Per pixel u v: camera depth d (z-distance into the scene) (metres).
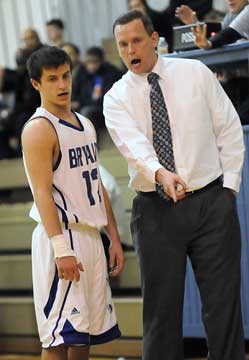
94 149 7.43
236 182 7.21
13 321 11.38
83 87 14.40
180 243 7.21
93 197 7.34
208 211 7.14
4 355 11.27
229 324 7.20
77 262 7.04
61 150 7.11
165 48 9.86
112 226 7.69
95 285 7.34
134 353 10.38
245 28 8.93
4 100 16.16
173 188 6.64
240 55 8.93
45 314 7.19
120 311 10.45
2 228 12.66
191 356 10.02
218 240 7.14
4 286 12.03
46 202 6.98
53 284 7.17
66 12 17.70
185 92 7.15
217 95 7.24
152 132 7.21
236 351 7.22
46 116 7.10
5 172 14.08
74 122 7.31
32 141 6.99
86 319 7.14
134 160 6.99
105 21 17.41
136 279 11.09
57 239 6.96
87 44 17.55
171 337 7.34
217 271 7.16
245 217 8.99
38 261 7.26
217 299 7.18
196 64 7.26
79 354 7.40
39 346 11.23
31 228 12.45
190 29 9.35
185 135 7.12
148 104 7.21
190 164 7.10
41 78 7.12
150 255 7.29
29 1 17.81
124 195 11.96
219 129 7.27
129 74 7.36
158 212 7.23
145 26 7.13
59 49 7.16
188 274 9.38
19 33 17.95
